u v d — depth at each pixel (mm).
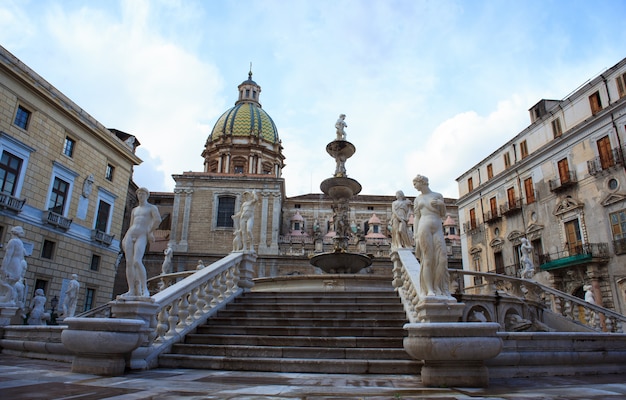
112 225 32844
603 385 5902
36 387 4891
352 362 6855
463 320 11633
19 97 25328
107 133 31984
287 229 56062
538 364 7305
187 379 5879
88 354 6484
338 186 16969
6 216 24016
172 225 47656
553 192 33156
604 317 12977
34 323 13914
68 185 28625
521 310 13023
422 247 6980
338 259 15945
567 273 30688
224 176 49094
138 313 7258
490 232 40219
